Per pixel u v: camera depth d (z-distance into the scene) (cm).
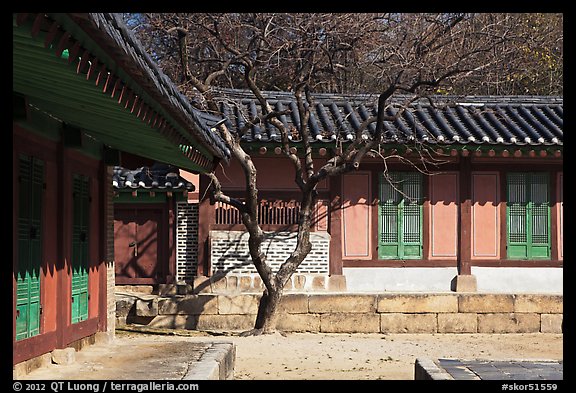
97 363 1143
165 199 2095
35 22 515
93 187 1320
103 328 1359
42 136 1030
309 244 1939
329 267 2072
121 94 714
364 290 2077
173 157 1241
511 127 2083
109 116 895
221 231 2059
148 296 2023
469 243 2102
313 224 2084
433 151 2017
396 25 2459
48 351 1070
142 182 2042
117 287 2098
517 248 2119
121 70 673
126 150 1363
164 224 2095
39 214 1023
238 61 1997
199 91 1856
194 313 1980
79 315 1233
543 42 3031
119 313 1988
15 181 923
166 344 1357
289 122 2108
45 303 1052
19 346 939
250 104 2155
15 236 919
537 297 2025
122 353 1248
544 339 1931
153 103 806
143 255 2103
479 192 2117
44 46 566
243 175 2067
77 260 1217
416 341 1877
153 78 725
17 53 630
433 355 1681
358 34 2278
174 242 2089
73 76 673
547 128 2098
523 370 1181
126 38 625
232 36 2386
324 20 2111
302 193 2042
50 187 1076
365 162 2097
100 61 630
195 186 2150
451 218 2112
